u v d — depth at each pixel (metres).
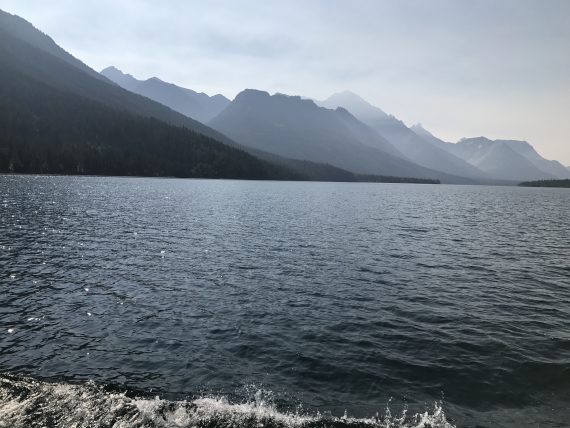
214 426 11.57
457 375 15.58
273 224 60.84
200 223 58.97
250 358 16.75
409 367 16.17
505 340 18.92
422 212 90.38
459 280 30.22
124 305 23.03
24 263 31.72
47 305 22.47
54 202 78.38
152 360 16.36
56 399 12.27
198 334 19.17
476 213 91.50
